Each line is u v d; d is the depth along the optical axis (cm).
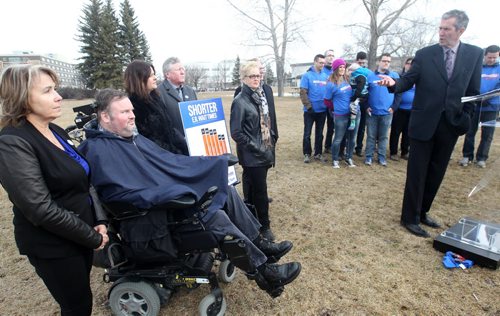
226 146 316
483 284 238
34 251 144
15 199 129
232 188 238
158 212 180
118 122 200
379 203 395
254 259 204
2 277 262
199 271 199
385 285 240
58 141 154
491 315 208
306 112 564
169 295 212
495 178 298
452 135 295
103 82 3178
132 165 198
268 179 496
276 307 221
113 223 194
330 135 641
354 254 283
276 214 371
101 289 247
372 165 557
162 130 268
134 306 204
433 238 308
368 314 212
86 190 158
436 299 224
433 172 315
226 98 2442
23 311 223
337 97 505
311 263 271
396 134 588
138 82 252
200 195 213
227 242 190
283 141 787
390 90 307
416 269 259
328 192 435
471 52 279
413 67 300
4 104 133
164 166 215
